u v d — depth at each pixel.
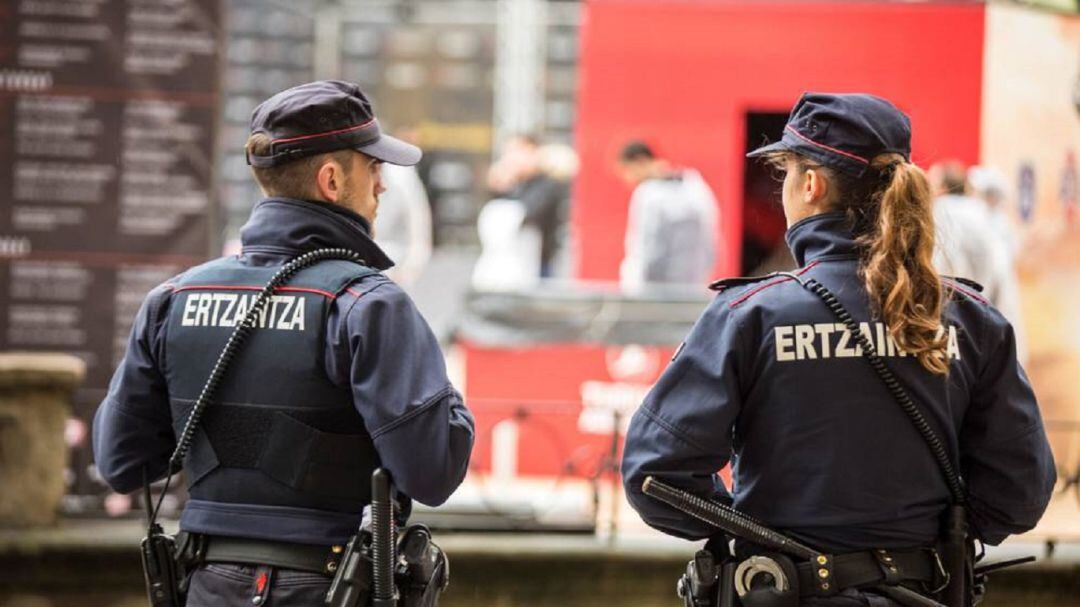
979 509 8.54
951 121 21.55
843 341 8.06
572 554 18.72
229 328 8.52
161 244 20.06
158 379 8.91
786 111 22.06
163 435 9.12
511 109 23.30
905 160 8.34
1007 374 8.45
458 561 18.62
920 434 8.12
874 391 8.05
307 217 8.67
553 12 23.22
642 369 22.38
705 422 8.09
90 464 19.92
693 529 8.39
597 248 22.50
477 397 22.62
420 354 8.30
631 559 18.75
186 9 19.95
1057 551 19.16
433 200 23.17
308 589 8.28
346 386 8.34
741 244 22.23
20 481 19.16
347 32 23.56
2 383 19.00
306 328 8.38
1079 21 21.23
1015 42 21.39
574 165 22.50
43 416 19.25
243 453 8.43
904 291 7.87
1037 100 21.36
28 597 18.52
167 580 8.65
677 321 22.31
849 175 8.23
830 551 8.09
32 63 19.84
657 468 8.16
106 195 19.98
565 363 22.52
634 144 22.30
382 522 8.05
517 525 19.34
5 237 19.92
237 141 23.27
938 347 7.96
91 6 19.84
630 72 22.28
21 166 19.89
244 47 23.33
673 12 22.17
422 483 8.09
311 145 8.60
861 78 21.84
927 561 8.20
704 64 22.17
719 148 22.23
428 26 23.44
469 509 19.64
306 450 8.34
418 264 22.97
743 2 22.05
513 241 22.86
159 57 19.97
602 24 22.28
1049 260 21.11
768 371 8.09
